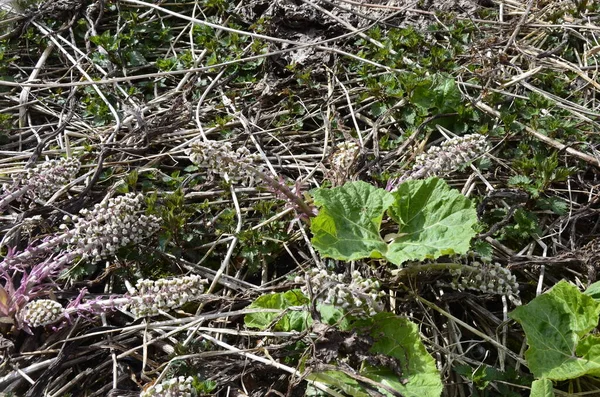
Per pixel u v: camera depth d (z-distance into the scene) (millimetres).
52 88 1312
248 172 948
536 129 1131
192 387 851
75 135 1195
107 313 960
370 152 1138
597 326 903
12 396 863
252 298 983
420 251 883
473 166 1092
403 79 1186
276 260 1041
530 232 1020
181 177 1126
